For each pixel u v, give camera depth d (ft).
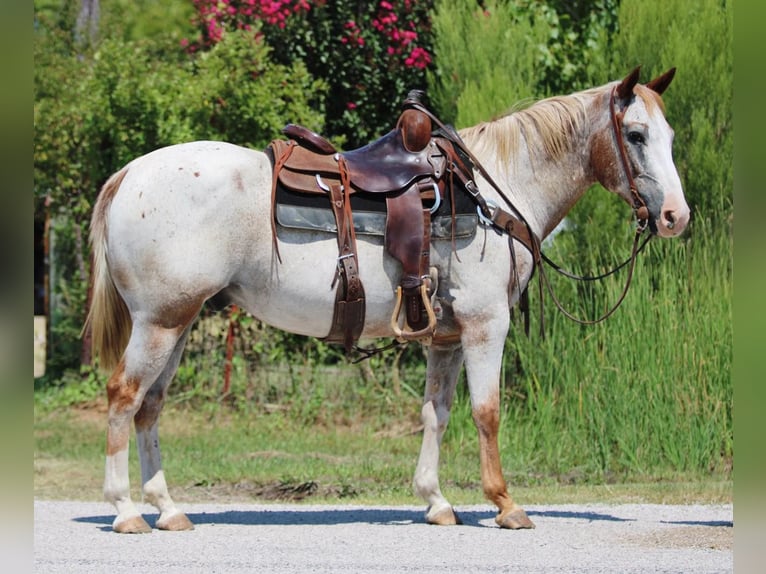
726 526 27.04
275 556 22.30
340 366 48.42
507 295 26.25
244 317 48.01
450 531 25.88
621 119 26.32
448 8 47.60
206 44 56.29
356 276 24.93
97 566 21.13
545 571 20.94
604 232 41.60
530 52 44.78
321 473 37.83
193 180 24.09
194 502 32.73
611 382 38.70
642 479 37.24
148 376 24.31
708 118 42.37
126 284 24.26
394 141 26.18
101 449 43.52
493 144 27.12
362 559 22.06
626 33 44.04
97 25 68.33
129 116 48.57
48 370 55.67
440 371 27.32
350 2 53.26
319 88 52.49
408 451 42.88
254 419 47.83
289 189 24.76
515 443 39.52
